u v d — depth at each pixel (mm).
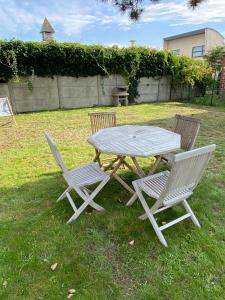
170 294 1682
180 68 11805
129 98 11227
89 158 4270
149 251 2078
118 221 2475
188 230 2324
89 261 1976
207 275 1837
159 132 3145
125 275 1853
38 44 8859
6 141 5359
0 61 8438
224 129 6184
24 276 1845
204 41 21375
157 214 2568
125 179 3387
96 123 3783
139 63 10953
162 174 2592
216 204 2775
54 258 2010
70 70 9703
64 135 5793
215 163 3932
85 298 1666
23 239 2232
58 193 3049
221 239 2209
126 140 2834
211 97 11234
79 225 2422
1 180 3453
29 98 9305
